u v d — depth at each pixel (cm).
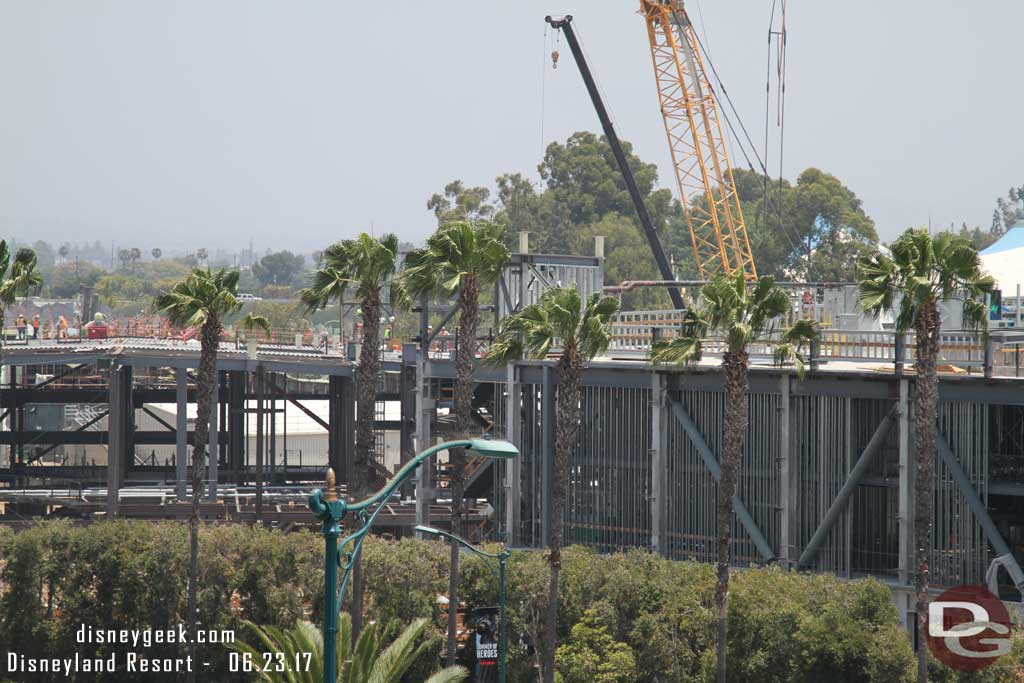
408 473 5406
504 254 9969
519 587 10412
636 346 13950
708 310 8806
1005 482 11150
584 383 12962
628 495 12738
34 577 11088
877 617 9544
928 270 8631
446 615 10862
